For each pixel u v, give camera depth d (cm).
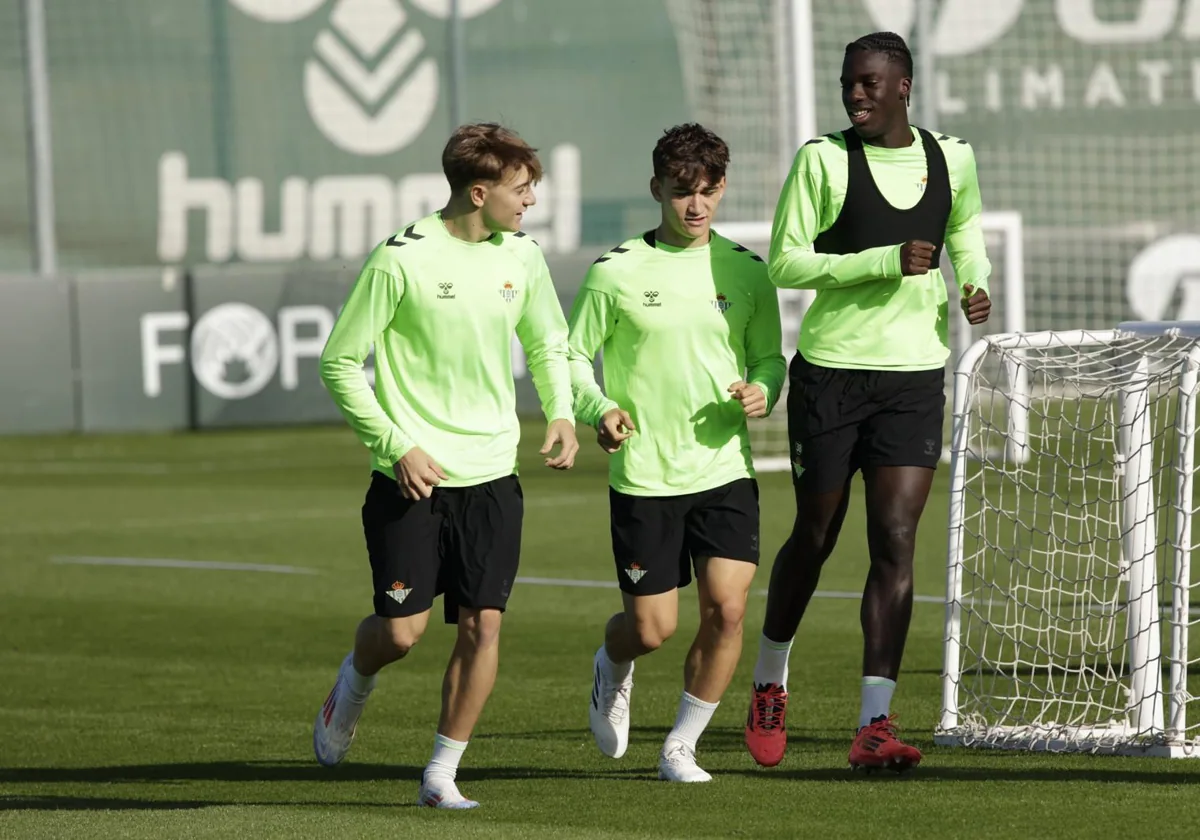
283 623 3403
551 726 2358
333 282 8531
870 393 1931
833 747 2131
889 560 1936
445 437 1775
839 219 1948
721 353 1891
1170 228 8150
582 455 6950
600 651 2005
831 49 8462
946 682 2141
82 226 9756
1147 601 2028
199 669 2922
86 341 8312
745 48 7331
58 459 7188
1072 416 2528
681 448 1881
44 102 8600
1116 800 1719
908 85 1948
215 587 3875
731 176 7256
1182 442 1969
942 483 5522
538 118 9956
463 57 9825
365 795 1888
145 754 2225
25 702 2634
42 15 8781
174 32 9781
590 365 1925
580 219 9981
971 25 9550
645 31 9925
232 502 5544
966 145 1998
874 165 1947
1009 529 4234
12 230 9525
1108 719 2180
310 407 8512
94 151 9756
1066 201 9488
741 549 1880
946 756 2022
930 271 1945
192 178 9825
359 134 9875
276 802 1850
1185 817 1633
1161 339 2073
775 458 6206
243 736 2345
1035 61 9544
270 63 9825
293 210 9888
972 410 2334
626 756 2119
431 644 3144
